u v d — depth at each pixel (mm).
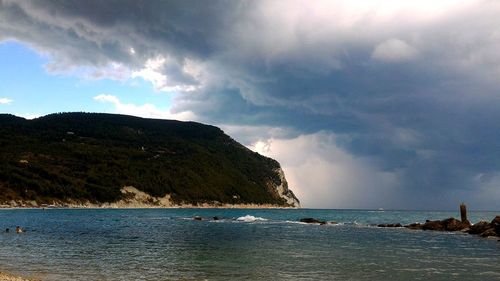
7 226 75062
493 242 56750
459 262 37844
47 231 66188
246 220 120250
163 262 35688
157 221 104812
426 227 82938
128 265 33875
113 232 67688
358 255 42000
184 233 67750
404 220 145750
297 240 57781
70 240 52844
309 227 88812
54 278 28188
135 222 97938
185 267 33312
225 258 38625
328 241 56812
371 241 57375
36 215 120375
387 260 38750
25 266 32719
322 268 33875
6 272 30047
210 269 32562
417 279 29844
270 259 38406
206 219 120188
